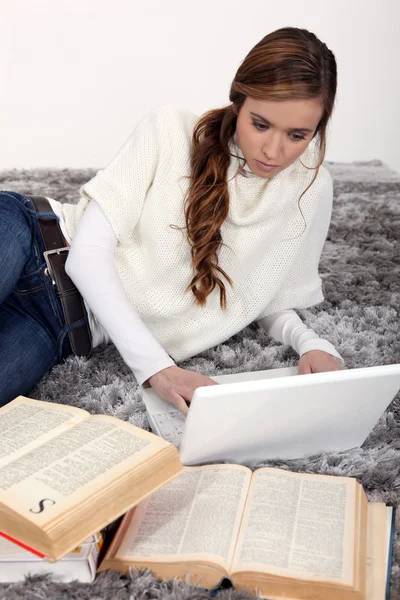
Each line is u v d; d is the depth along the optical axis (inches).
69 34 127.5
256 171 52.4
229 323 60.1
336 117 123.5
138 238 57.6
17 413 43.0
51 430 40.3
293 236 59.2
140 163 55.1
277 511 38.3
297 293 63.5
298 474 41.4
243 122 49.7
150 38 128.4
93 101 118.2
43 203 58.8
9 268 53.7
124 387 56.9
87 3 132.4
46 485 34.4
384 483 45.8
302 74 46.2
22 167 104.6
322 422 45.2
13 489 34.2
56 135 112.1
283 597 34.8
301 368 53.9
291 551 35.7
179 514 39.0
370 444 50.4
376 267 80.4
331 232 89.0
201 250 54.6
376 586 35.9
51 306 57.2
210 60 125.3
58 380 57.6
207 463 45.0
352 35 134.4
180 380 49.2
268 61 46.6
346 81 128.6
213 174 53.9
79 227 55.1
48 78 121.2
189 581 35.6
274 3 136.4
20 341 54.7
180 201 55.0
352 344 63.7
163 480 36.6
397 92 128.3
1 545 36.0
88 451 36.9
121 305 51.9
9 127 113.0
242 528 37.5
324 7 137.2
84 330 58.7
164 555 36.4
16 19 128.3
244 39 129.1
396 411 54.5
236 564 35.5
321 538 36.5
